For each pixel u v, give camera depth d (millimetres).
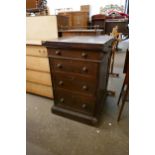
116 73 2871
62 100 1636
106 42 1243
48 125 1576
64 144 1341
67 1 6680
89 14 6453
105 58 1402
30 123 1608
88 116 1553
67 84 1502
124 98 1578
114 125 1556
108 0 6195
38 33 1954
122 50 4664
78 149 1286
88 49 1198
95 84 1348
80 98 1511
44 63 1805
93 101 1449
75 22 5887
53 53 1401
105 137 1403
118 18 5266
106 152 1249
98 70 1264
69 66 1383
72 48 1265
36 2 3467
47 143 1356
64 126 1557
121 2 6074
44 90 2025
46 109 1852
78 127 1539
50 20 1827
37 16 1871
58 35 1888
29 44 1757
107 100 2021
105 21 5070
